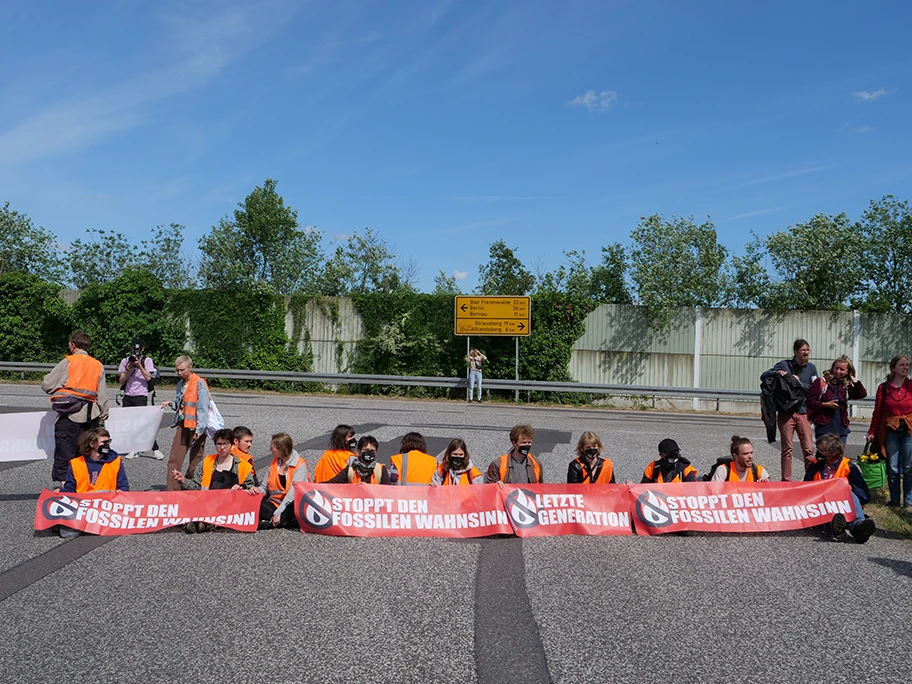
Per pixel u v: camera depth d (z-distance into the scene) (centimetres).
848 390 842
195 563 588
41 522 657
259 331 2602
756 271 2511
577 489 692
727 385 2361
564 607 496
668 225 2581
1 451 818
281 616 475
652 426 1575
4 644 430
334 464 738
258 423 1398
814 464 750
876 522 738
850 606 504
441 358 2497
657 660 415
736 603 508
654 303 2370
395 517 680
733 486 696
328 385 2552
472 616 479
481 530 679
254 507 686
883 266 2509
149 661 408
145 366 1131
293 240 3088
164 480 915
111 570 568
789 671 403
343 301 2580
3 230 3319
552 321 2430
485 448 1183
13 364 2572
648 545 654
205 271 3159
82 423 770
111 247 3469
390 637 443
